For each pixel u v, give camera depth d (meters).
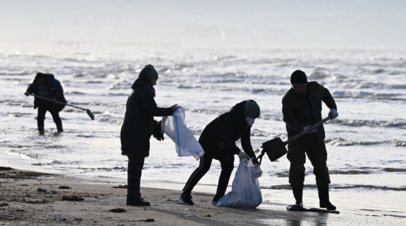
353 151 47.19
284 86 126.94
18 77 160.38
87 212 19.58
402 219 22.44
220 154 23.89
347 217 22.08
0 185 27.31
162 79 148.12
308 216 21.69
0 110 79.31
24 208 19.72
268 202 27.05
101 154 44.09
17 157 42.62
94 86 130.25
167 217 19.48
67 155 43.59
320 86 23.77
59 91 55.12
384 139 54.12
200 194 28.52
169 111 22.17
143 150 22.05
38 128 55.91
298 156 23.64
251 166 23.84
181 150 22.67
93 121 67.88
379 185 32.94
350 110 80.19
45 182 30.23
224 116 23.69
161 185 31.77
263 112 76.12
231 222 19.11
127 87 121.50
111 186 29.31
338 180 34.81
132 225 17.28
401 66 192.75
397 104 87.69
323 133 23.58
